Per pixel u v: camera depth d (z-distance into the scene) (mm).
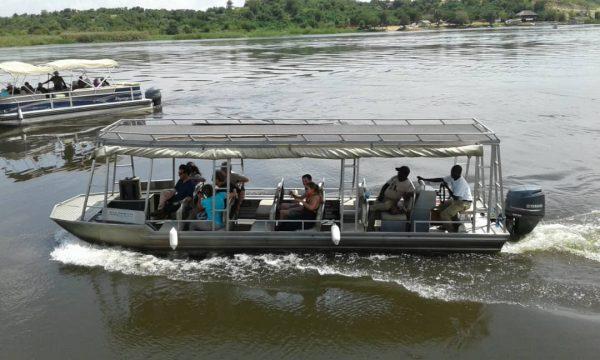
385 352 8133
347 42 96875
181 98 33906
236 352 8172
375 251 11227
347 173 17500
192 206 11781
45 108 26797
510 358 7961
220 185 11586
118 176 17547
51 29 126750
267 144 10688
